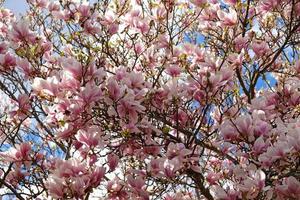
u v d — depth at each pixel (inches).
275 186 127.5
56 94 134.7
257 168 131.3
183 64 157.3
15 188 164.4
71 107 134.5
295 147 121.4
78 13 168.7
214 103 163.2
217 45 194.1
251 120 132.3
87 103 133.0
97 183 126.3
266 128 132.2
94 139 136.8
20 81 164.2
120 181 147.2
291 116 167.2
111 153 152.3
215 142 153.3
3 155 152.7
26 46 160.1
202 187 157.1
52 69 161.3
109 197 148.2
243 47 185.2
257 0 200.4
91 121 144.0
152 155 159.3
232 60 165.9
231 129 133.3
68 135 139.8
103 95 134.5
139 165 166.7
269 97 165.9
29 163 154.6
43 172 156.7
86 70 133.0
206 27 197.9
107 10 195.6
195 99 150.7
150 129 149.8
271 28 210.2
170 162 137.6
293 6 180.7
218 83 144.0
